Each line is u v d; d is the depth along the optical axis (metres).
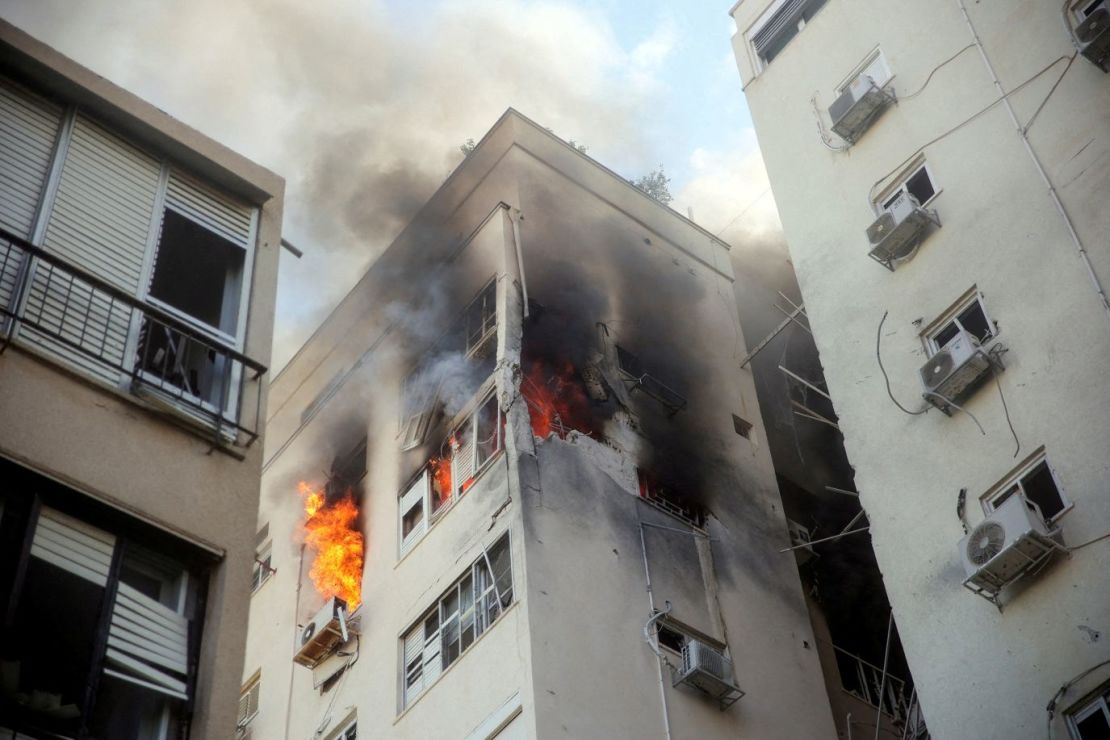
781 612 22.42
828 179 23.28
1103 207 18.22
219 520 11.05
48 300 11.14
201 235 13.09
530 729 17.27
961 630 17.14
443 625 20.67
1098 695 15.16
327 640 22.86
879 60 23.56
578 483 21.14
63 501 10.12
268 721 23.58
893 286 20.86
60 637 9.49
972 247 19.83
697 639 20.50
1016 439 17.69
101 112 12.92
